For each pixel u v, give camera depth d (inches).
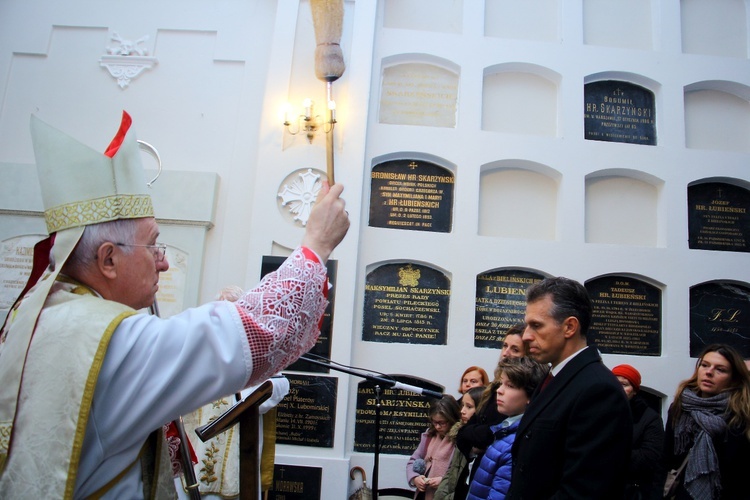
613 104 237.9
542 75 237.3
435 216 221.3
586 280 216.5
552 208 227.0
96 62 230.2
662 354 214.2
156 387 41.3
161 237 209.9
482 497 101.0
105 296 48.4
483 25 234.8
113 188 48.1
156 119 225.1
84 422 39.4
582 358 84.7
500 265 214.4
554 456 79.6
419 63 234.2
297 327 45.4
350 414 199.6
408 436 201.6
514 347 136.6
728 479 121.2
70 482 38.6
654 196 230.5
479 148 223.3
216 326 42.9
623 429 75.5
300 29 223.0
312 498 185.9
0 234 210.2
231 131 223.6
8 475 39.4
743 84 236.4
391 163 224.4
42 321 43.3
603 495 72.9
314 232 50.0
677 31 239.1
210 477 125.6
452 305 210.5
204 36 232.4
